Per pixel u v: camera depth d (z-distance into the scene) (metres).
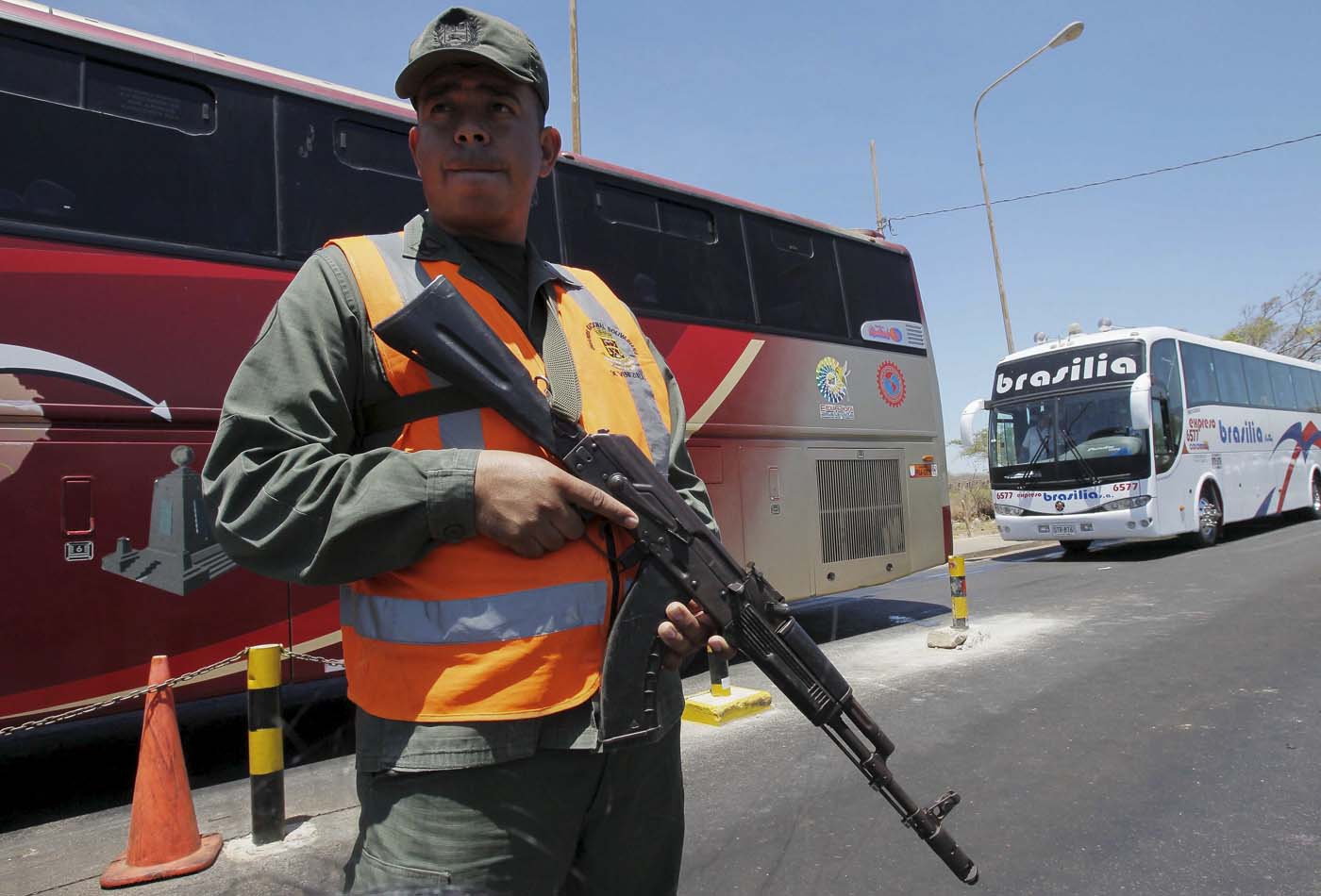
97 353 3.93
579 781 1.25
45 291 3.83
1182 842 3.38
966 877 1.56
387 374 1.24
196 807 4.05
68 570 3.81
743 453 6.89
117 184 4.10
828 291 7.96
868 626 8.39
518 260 1.46
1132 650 6.68
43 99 3.97
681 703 1.45
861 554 7.82
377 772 1.20
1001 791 3.94
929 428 8.80
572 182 6.07
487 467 1.15
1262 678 5.69
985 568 13.53
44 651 3.74
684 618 1.32
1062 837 3.46
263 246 4.48
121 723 5.91
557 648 1.20
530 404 1.26
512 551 1.19
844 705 1.52
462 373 1.22
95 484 3.89
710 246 6.95
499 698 1.16
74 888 3.19
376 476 1.12
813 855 3.33
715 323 6.82
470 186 1.35
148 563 4.01
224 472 1.17
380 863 1.18
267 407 1.18
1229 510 14.64
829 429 7.68
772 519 7.05
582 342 1.44
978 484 26.47
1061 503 12.88
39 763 5.01
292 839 3.54
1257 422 16.02
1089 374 13.05
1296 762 4.17
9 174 3.83
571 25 13.37
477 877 1.15
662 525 1.33
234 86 4.53
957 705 5.35
